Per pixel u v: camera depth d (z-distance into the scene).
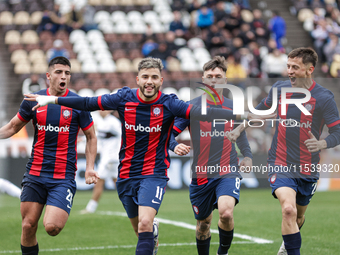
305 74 10.38
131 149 10.06
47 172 10.38
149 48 40.75
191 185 10.98
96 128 20.14
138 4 49.47
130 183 10.05
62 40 43.56
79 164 28.88
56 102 10.13
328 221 17.61
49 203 10.10
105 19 47.50
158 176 9.96
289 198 9.84
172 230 15.98
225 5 45.75
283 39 47.84
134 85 40.00
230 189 10.40
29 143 27.83
